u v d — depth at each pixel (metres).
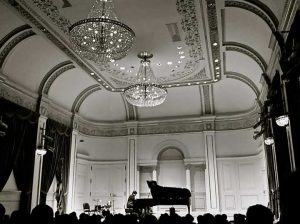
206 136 15.19
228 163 14.84
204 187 15.10
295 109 6.73
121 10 8.08
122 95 15.63
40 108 12.01
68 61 11.85
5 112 10.05
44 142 11.80
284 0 6.84
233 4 8.16
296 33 5.88
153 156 15.67
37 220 3.08
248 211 1.97
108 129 16.47
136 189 15.27
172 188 10.90
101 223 5.09
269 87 9.57
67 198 13.56
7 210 10.20
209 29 8.89
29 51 10.45
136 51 10.31
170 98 15.50
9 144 10.22
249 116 14.73
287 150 8.25
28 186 10.99
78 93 14.51
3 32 9.06
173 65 11.45
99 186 15.77
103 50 6.91
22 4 7.62
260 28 8.81
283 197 1.03
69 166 13.95
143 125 16.14
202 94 15.01
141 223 4.91
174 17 8.38
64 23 8.52
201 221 4.95
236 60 11.68
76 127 14.96
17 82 10.89
